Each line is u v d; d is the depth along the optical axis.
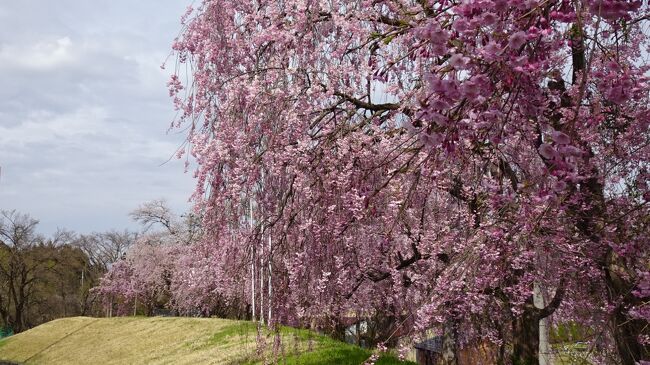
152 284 37.56
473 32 2.79
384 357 10.54
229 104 6.46
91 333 30.30
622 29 3.56
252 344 16.20
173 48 7.12
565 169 2.87
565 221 5.67
